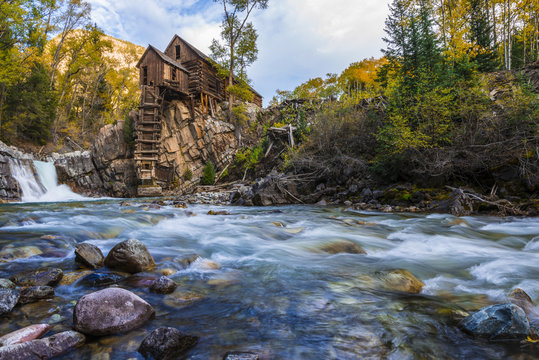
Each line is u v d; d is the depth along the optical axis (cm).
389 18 1498
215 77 3356
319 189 1499
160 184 2606
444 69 1385
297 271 345
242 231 607
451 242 547
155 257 390
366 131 1557
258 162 2383
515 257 427
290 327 200
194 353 167
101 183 2691
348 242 507
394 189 1209
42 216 740
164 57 2734
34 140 2981
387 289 284
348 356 163
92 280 293
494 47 1952
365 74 3416
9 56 2417
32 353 159
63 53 3741
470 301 254
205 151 2855
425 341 181
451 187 1093
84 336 185
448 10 2352
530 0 2334
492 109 1132
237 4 3072
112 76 4694
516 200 953
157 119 2680
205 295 264
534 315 224
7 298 227
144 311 214
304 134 2120
